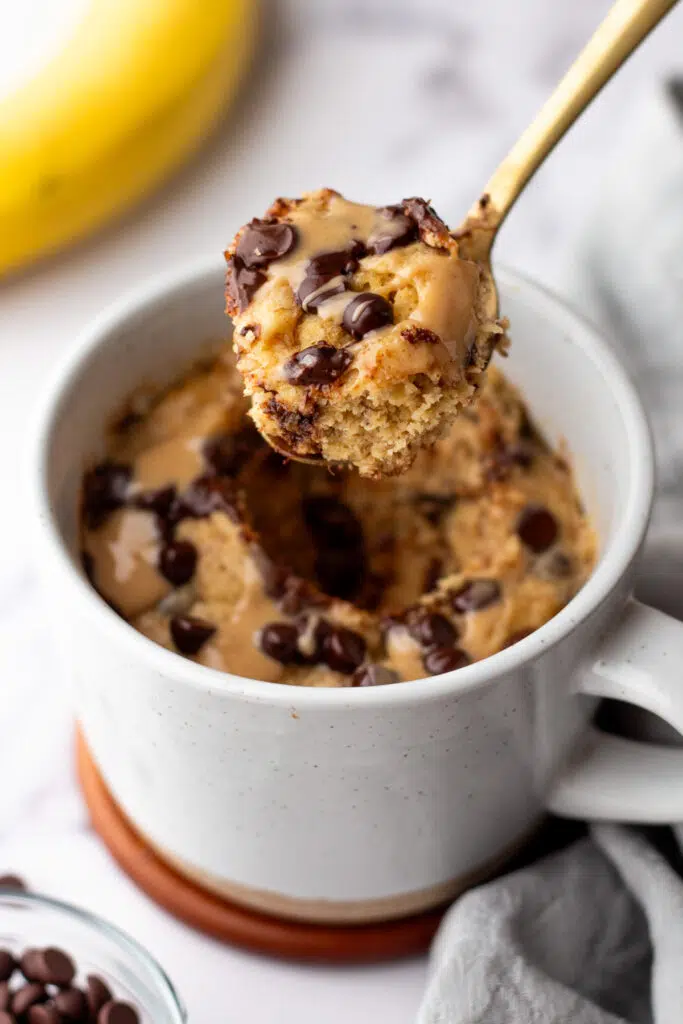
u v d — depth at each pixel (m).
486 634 0.50
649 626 0.48
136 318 0.52
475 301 0.48
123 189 0.64
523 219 0.64
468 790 0.48
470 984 0.49
